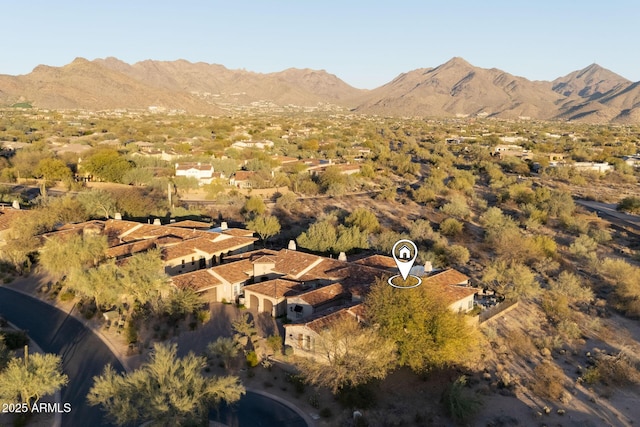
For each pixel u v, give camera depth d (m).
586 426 40.91
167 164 145.00
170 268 65.00
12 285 65.25
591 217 115.81
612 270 75.50
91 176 132.25
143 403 34.50
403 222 105.88
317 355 46.06
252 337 51.47
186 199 116.88
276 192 129.12
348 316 48.72
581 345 55.91
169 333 52.19
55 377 38.53
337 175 139.75
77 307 58.81
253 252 70.56
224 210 102.62
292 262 65.38
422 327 45.50
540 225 105.88
